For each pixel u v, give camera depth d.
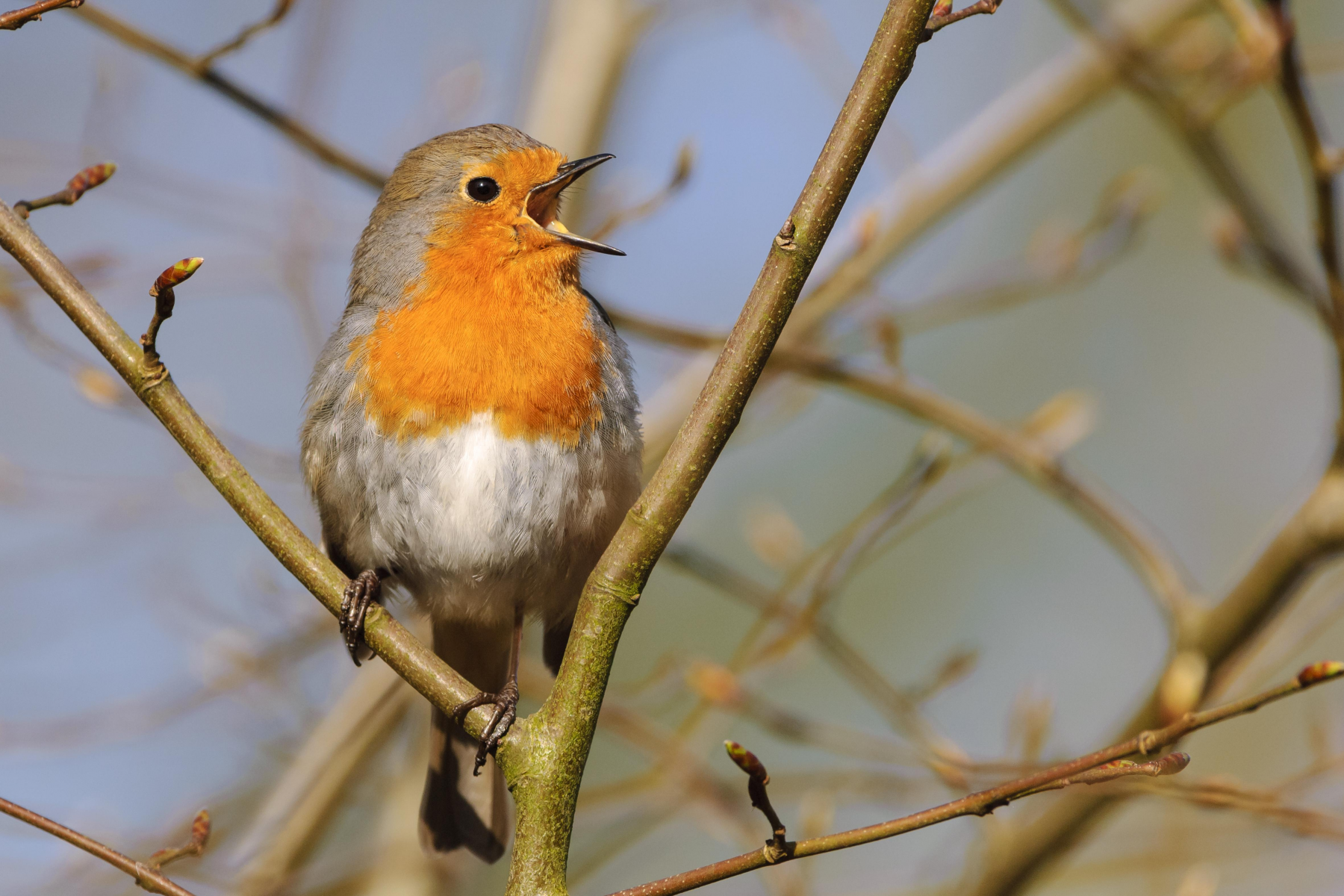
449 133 8.30
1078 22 9.54
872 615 14.83
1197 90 9.90
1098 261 10.98
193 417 6.07
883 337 10.06
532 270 7.68
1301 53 10.23
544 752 5.71
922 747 8.97
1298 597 9.20
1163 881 11.33
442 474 7.43
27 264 6.11
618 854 11.87
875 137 5.55
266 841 10.46
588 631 5.74
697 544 14.70
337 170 9.41
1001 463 10.41
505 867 12.83
